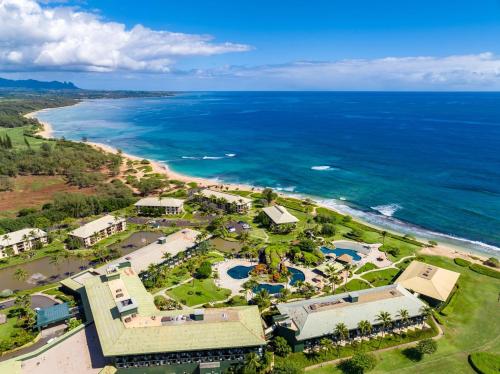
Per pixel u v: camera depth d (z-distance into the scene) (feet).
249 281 424.46
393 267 478.59
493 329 363.97
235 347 304.71
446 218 643.04
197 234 530.27
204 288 426.10
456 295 416.87
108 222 574.56
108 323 316.40
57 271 474.08
